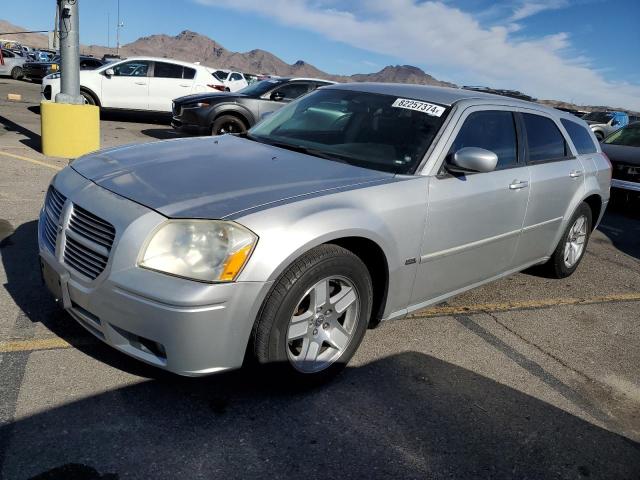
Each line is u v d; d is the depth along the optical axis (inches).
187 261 98.0
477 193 145.1
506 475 102.4
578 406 128.8
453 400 123.8
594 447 114.3
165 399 111.1
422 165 136.0
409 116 149.9
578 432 118.6
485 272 161.5
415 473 99.7
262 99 442.0
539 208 174.4
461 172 141.1
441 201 134.6
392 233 123.0
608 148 376.2
